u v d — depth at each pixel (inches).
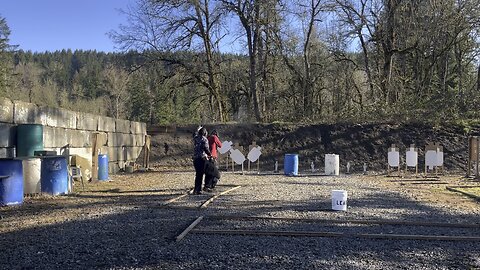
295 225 346.9
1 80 1360.7
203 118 1456.7
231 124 1115.3
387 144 993.5
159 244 285.4
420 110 1062.4
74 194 526.6
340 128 1052.5
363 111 1112.2
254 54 1278.3
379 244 290.0
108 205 446.0
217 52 1387.8
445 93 1111.6
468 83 1375.5
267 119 1237.7
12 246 280.4
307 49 1348.4
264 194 532.7
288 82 1407.5
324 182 692.1
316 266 240.8
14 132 530.6
